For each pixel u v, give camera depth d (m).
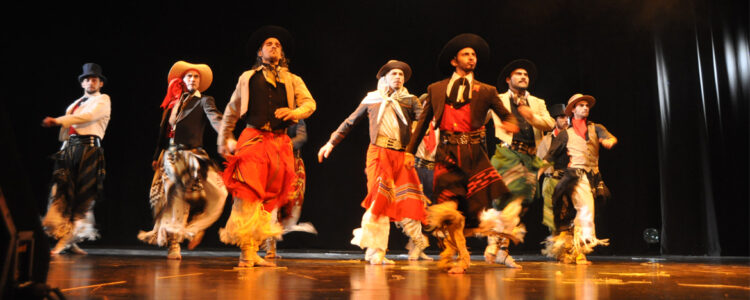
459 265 3.04
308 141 8.14
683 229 7.21
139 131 8.04
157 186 4.44
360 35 8.25
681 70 7.40
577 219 4.64
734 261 5.08
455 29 8.12
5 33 7.60
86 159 4.90
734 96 7.23
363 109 4.42
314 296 1.82
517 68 4.43
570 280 2.59
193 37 8.15
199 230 4.38
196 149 4.43
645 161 7.52
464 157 3.11
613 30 7.69
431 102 3.24
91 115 4.86
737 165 7.16
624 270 3.45
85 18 7.88
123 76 8.02
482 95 3.20
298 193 4.97
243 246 3.34
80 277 2.47
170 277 2.51
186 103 4.48
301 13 8.25
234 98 3.49
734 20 7.33
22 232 1.32
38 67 7.71
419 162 5.19
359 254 5.93
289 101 3.55
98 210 7.90
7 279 1.25
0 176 1.28
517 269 3.52
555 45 7.87
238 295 1.84
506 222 3.11
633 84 7.60
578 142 4.88
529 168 4.20
